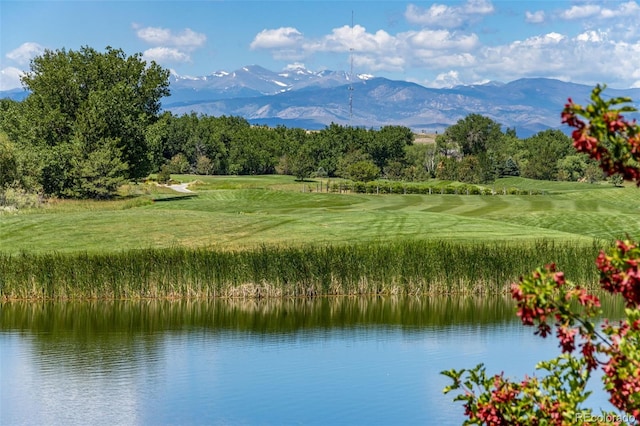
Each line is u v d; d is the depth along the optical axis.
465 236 49.41
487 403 8.61
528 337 29.48
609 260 7.55
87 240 47.84
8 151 67.44
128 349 27.62
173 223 53.47
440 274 39.16
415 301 37.31
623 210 70.44
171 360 25.91
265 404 21.20
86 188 71.62
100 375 24.16
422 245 40.06
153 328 31.14
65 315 33.56
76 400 21.59
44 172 70.50
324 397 21.55
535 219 62.03
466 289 39.19
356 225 54.00
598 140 7.39
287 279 38.19
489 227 53.59
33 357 26.47
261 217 57.47
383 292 38.84
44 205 64.94
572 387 8.61
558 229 58.59
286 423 19.73
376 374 24.11
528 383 8.72
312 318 33.16
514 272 39.47
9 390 22.58
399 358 26.14
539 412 8.58
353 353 26.88
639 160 7.36
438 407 20.84
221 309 35.19
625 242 7.54
